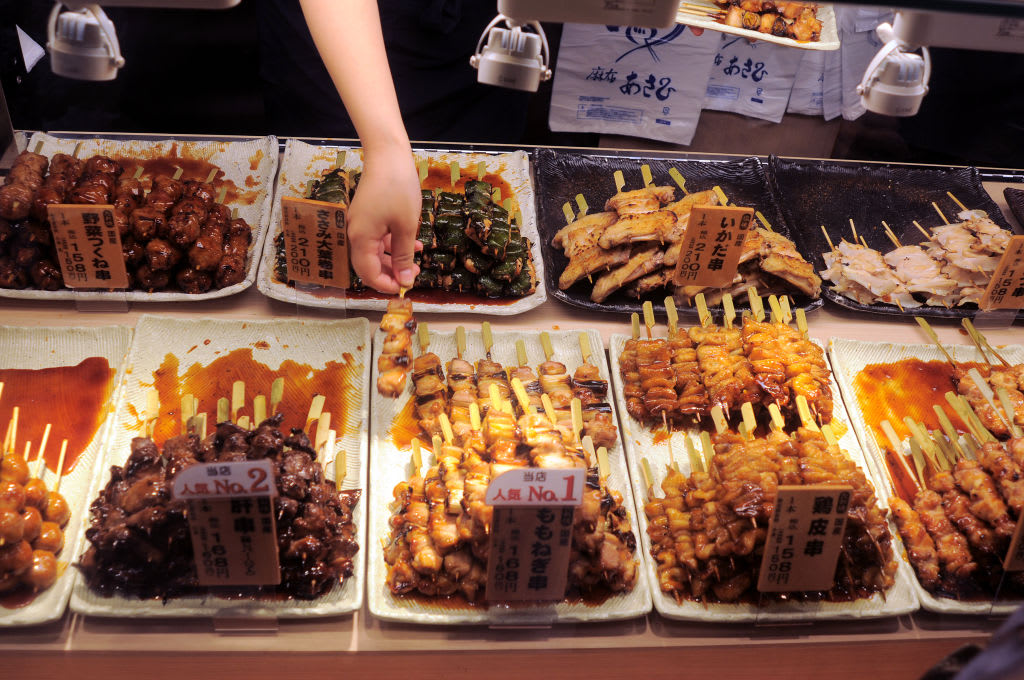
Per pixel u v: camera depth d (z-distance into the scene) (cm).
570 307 120
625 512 94
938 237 131
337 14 97
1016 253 111
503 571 82
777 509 81
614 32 151
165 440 98
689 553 89
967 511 96
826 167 147
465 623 85
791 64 157
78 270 106
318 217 101
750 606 89
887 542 93
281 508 82
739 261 115
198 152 133
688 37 152
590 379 106
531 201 133
